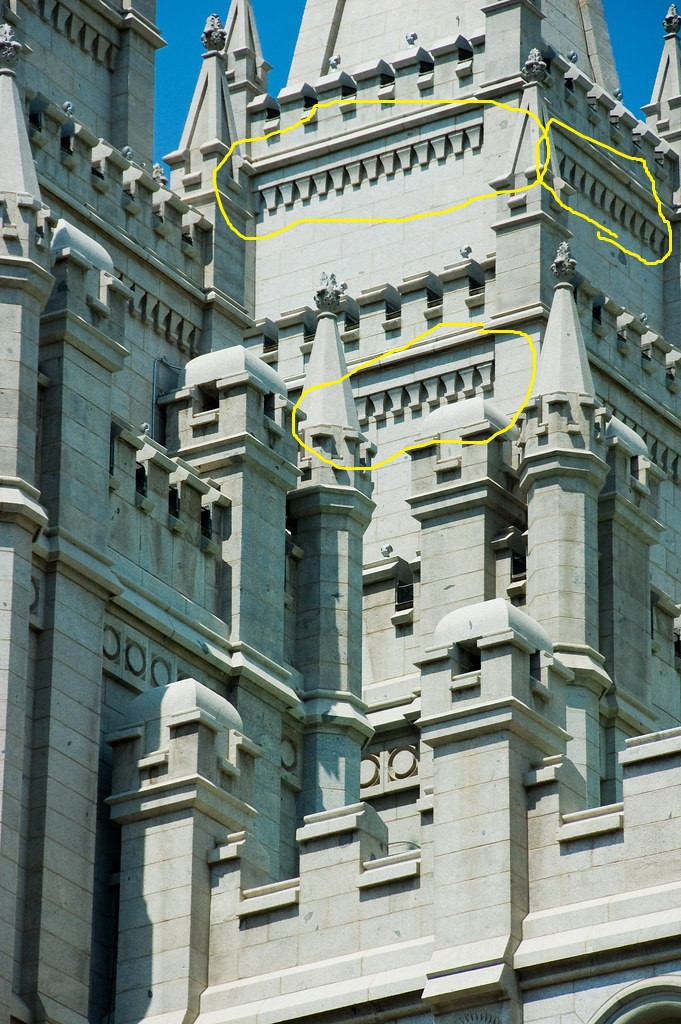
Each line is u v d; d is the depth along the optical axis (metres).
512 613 115.88
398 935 113.06
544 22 181.12
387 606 152.12
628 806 109.94
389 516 161.12
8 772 114.19
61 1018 114.19
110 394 125.62
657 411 168.62
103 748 121.69
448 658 115.31
